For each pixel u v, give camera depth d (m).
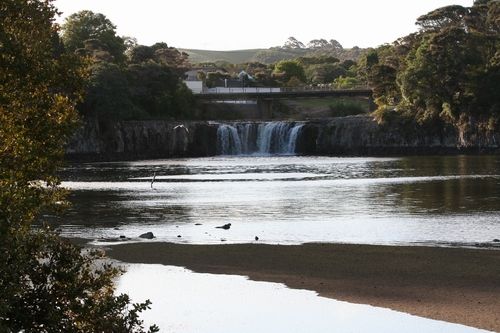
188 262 29.58
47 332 16.34
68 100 21.53
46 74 20.23
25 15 21.14
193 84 191.62
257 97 166.25
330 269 27.67
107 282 17.88
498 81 124.56
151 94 155.00
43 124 19.42
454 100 129.75
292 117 183.00
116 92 128.88
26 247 15.89
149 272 27.75
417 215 43.50
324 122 142.25
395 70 154.38
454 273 26.34
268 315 21.75
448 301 22.53
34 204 16.70
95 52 144.50
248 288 25.08
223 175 82.38
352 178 74.44
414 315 21.20
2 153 18.22
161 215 45.47
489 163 96.50
